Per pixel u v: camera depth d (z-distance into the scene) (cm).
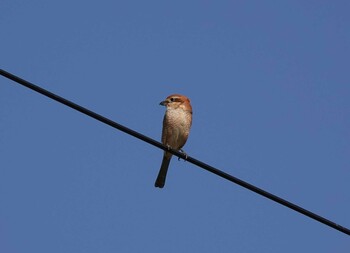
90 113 1201
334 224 1173
